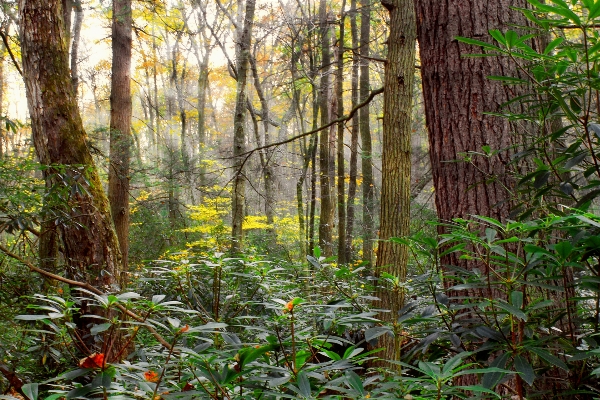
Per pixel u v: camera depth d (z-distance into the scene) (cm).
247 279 334
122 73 978
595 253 138
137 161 1008
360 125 1319
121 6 986
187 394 131
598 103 152
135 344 324
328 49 1188
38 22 485
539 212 206
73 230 470
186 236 1186
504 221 262
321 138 1199
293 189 1689
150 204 1194
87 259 473
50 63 486
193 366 145
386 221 542
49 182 469
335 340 160
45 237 527
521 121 262
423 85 313
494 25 281
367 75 1300
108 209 502
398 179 549
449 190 288
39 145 479
